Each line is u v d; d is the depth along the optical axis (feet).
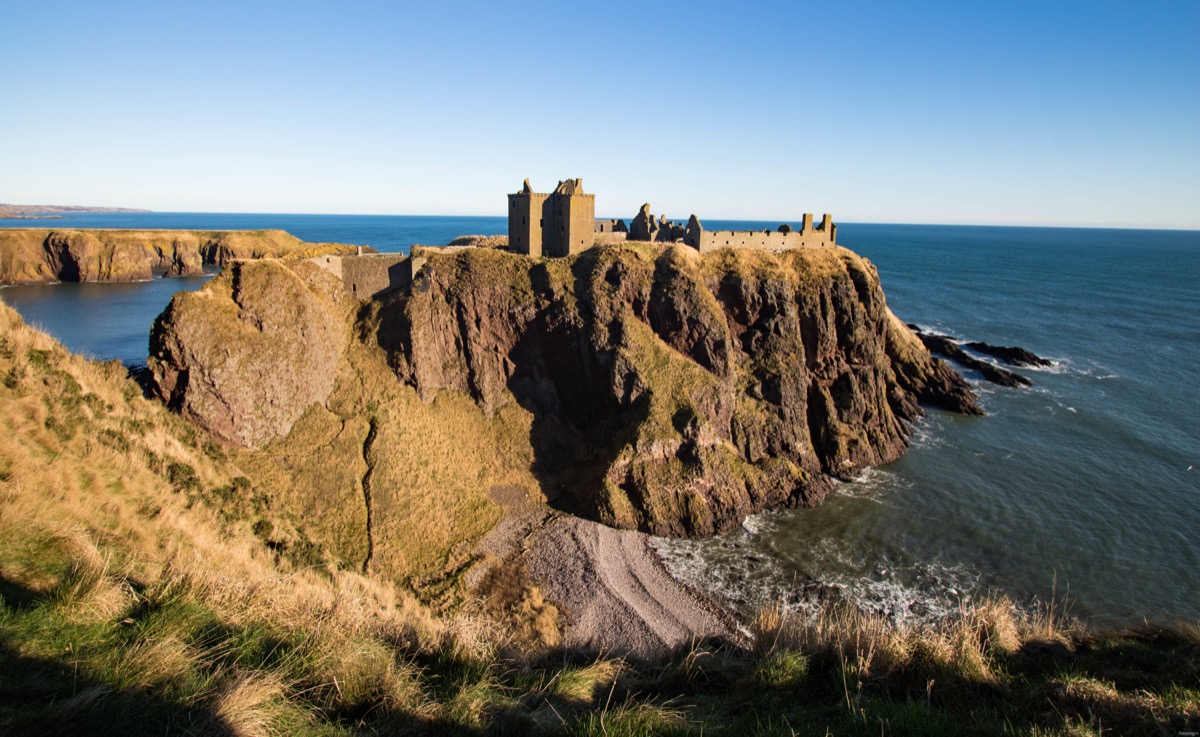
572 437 254.47
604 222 305.32
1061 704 46.91
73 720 34.12
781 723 45.96
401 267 266.16
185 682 40.09
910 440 289.94
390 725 43.04
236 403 191.42
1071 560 195.72
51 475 72.64
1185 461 264.11
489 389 257.34
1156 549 200.95
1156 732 42.34
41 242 651.66
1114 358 426.51
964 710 48.14
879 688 52.03
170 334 184.14
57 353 111.86
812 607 175.63
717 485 225.56
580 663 67.67
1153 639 61.77
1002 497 236.22
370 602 74.79
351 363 240.12
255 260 220.43
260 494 134.62
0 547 51.26
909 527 217.15
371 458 209.87
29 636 41.16
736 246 297.74
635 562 195.62
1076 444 282.97
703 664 61.11
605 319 257.96
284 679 44.83
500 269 266.77
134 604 49.29
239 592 56.18
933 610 172.96
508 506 219.41
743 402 260.21
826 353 286.46
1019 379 369.91
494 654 61.21
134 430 111.45
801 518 224.74
